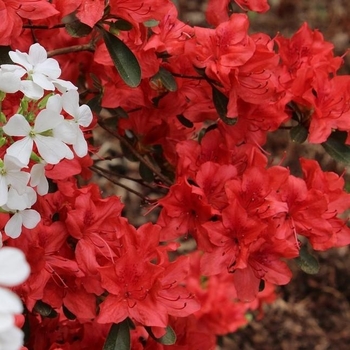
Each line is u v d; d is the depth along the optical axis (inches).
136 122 26.5
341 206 25.0
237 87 24.0
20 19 22.5
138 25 23.6
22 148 20.0
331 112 25.1
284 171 23.8
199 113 25.6
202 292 35.0
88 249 22.8
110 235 23.2
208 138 25.0
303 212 24.2
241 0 25.5
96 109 25.7
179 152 24.8
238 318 35.5
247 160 24.6
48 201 23.3
